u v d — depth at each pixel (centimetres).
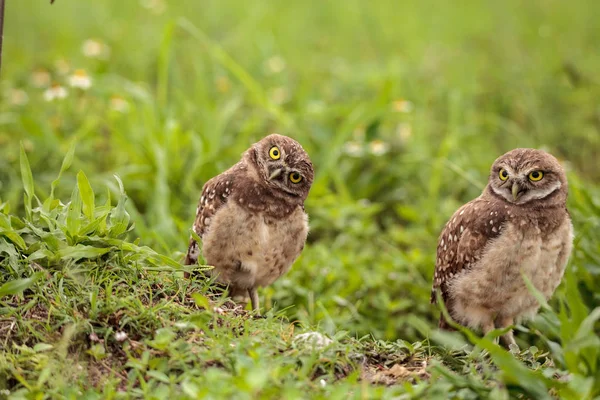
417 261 1157
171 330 706
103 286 746
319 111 1495
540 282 888
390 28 2256
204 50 1895
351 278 1102
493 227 887
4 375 641
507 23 2184
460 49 2062
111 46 1944
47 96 1341
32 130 1300
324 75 1873
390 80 1406
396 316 1090
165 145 1265
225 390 583
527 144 1590
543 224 879
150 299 732
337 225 1241
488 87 1844
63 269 730
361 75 1759
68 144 1321
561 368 703
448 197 1384
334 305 1063
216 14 2188
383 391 624
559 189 884
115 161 1355
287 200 898
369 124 1438
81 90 1541
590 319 631
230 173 912
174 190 1256
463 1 2453
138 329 705
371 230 1245
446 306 947
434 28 2253
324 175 1310
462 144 1583
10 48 1919
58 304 703
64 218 776
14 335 681
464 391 635
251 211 887
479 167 1462
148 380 660
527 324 1000
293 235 915
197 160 1245
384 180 1402
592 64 1944
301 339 717
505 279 886
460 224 925
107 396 621
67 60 1773
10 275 727
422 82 1848
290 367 653
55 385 637
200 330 721
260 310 823
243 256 895
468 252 901
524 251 877
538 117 1697
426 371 712
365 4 2430
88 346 686
